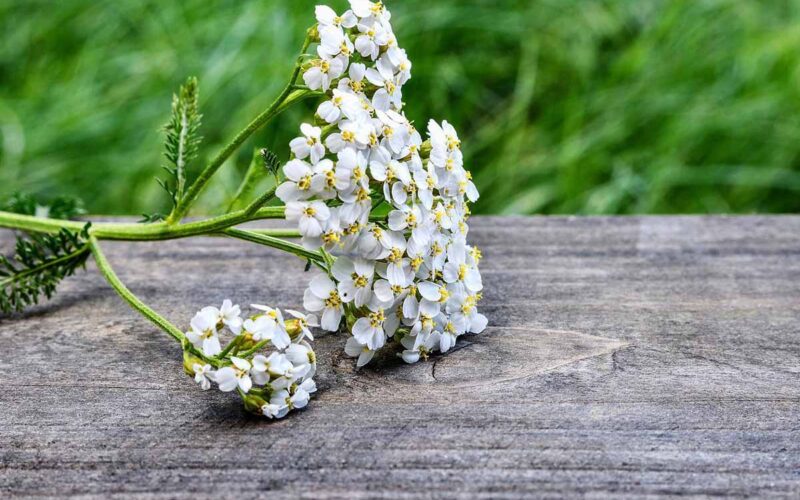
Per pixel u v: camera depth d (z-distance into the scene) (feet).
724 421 0.87
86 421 0.88
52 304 1.03
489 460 0.84
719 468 0.84
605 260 1.09
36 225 1.05
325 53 0.90
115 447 0.86
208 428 0.87
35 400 0.90
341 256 0.89
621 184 1.52
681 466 0.84
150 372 0.93
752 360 0.94
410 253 0.90
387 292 0.89
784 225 1.16
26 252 1.00
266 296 1.03
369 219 0.91
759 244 1.13
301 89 0.92
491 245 1.12
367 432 0.86
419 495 0.82
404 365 0.93
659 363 0.93
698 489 0.82
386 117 0.90
